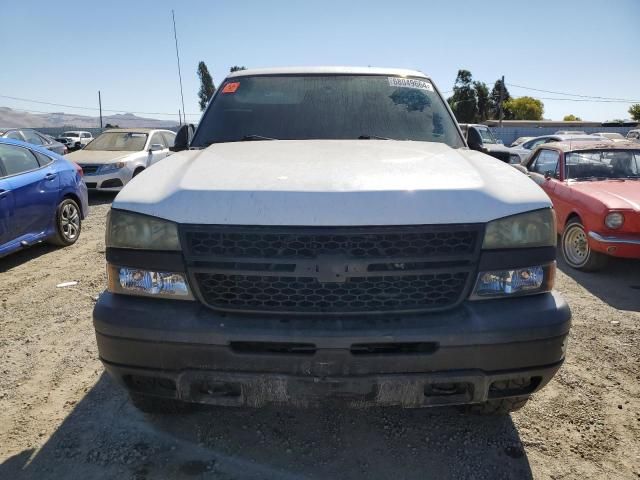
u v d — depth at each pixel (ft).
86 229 27.40
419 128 11.19
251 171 7.77
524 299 7.20
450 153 9.24
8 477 7.88
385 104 11.63
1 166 19.29
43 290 16.93
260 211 6.83
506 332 6.84
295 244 6.79
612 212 18.13
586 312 15.39
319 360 6.74
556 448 8.73
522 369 7.03
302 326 6.77
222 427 9.16
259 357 6.80
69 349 12.40
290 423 9.30
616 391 10.68
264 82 12.21
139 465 8.14
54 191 21.93
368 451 8.57
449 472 8.09
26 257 21.36
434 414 9.64
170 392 7.35
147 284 7.19
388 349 6.89
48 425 9.25
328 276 6.73
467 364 6.87
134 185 7.89
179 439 8.82
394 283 6.93
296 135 10.88
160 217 7.07
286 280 6.88
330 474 8.00
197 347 6.85
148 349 6.98
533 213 7.22
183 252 7.00
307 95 11.78
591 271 19.70
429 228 6.81
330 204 6.83
